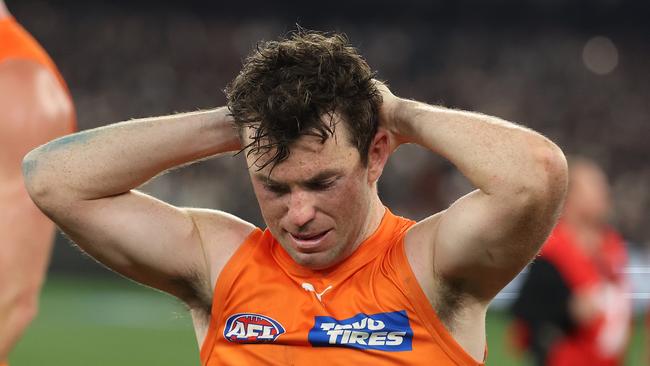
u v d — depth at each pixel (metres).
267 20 103.56
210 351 9.30
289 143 7.97
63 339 42.09
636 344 38.53
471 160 8.41
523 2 102.44
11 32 11.38
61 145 9.41
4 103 10.98
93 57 92.69
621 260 21.62
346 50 8.66
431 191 76.69
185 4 101.31
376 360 8.67
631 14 102.69
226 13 102.88
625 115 96.75
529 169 8.23
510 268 8.60
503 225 8.30
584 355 20.83
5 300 10.84
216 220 9.67
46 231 11.15
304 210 8.17
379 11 104.31
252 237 9.45
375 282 8.87
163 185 71.94
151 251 9.31
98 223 9.33
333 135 8.09
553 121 95.12
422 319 8.73
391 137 9.04
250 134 8.27
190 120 9.36
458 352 8.73
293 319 8.89
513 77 99.44
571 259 20.72
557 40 103.56
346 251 8.84
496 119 8.70
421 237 8.94
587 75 100.75
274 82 8.20
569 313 20.55
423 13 104.06
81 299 52.84
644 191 85.50
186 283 9.47
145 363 37.66
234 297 9.14
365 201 8.59
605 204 21.28
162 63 94.44
